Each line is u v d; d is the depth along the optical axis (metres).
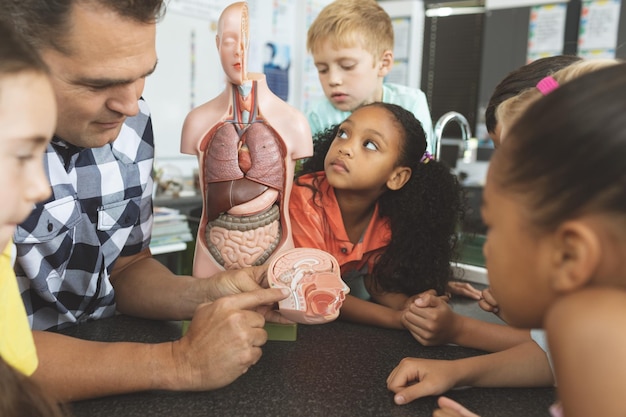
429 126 1.51
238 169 0.70
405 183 0.86
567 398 0.31
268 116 0.71
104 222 0.82
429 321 0.69
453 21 3.43
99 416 0.52
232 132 0.70
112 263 0.84
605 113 0.30
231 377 0.55
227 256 0.73
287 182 0.73
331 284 0.64
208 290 0.72
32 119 0.35
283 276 0.66
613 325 0.29
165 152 2.58
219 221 0.72
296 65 3.04
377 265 0.88
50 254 0.74
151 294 0.79
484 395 0.58
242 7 0.68
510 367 0.59
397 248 0.87
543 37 3.03
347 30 1.33
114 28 0.53
